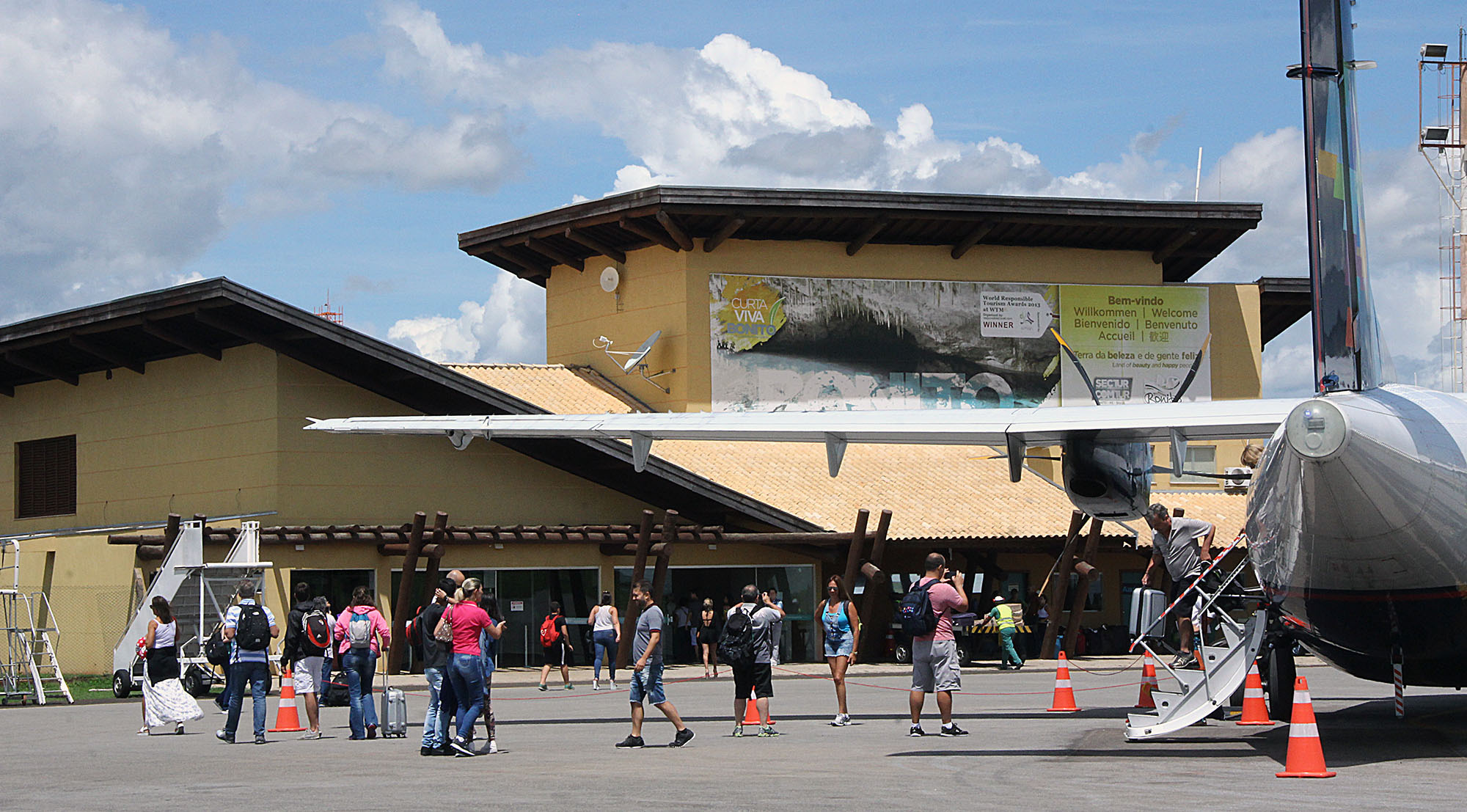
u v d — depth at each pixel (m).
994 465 39.97
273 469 32.16
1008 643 31.47
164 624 19.55
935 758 13.83
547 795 11.45
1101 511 16.73
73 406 37.62
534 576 33.34
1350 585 13.16
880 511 35.19
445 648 15.61
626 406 39.91
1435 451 12.23
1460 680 14.48
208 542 29.62
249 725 20.78
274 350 32.25
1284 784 11.18
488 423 16.41
